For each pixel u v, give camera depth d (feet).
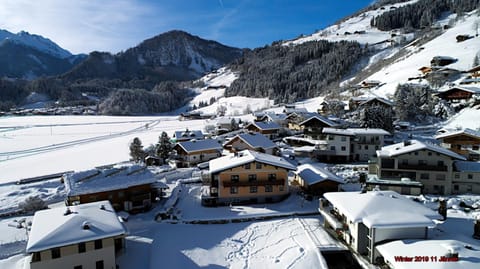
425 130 227.61
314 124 213.05
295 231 96.22
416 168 123.24
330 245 85.40
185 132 242.58
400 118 253.85
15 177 183.83
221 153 203.00
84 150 264.52
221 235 96.17
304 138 216.33
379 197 83.92
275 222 104.06
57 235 71.56
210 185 122.21
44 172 193.88
